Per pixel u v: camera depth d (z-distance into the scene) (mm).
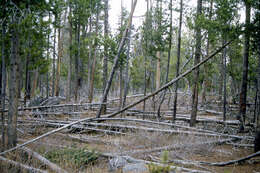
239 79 12203
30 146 6059
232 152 6477
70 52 16625
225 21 7332
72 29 17969
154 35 10836
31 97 15680
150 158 5699
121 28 12484
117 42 11938
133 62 13508
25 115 9531
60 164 4867
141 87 23750
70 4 15398
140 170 4590
